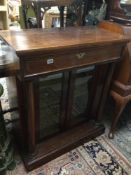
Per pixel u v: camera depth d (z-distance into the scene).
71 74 1.12
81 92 1.37
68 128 1.43
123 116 1.76
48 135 1.34
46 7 1.32
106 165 1.25
